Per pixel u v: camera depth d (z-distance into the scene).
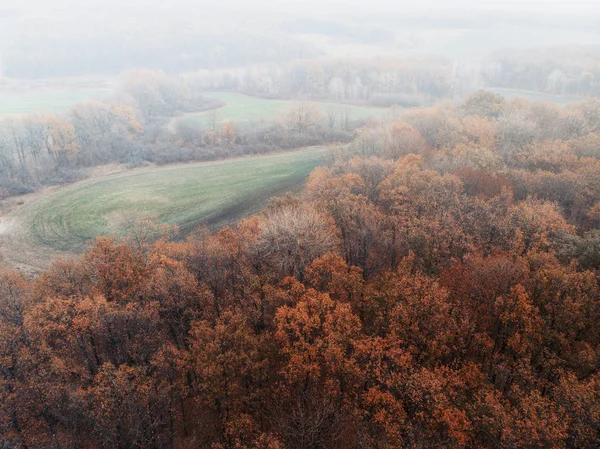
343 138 177.38
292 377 50.72
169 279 59.12
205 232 94.69
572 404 42.47
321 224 67.88
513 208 69.31
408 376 46.69
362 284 61.94
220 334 50.72
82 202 122.31
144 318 55.50
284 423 49.62
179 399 54.75
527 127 114.75
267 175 141.00
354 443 47.12
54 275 66.38
